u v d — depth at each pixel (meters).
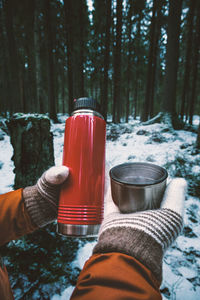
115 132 6.30
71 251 1.72
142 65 13.89
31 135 1.79
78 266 1.57
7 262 1.54
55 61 14.27
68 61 8.88
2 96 13.73
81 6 8.50
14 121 1.79
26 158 1.81
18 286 1.37
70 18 8.63
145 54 13.55
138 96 22.67
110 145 5.53
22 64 13.62
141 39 12.73
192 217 2.35
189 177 3.40
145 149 4.88
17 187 1.89
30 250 1.67
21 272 1.47
